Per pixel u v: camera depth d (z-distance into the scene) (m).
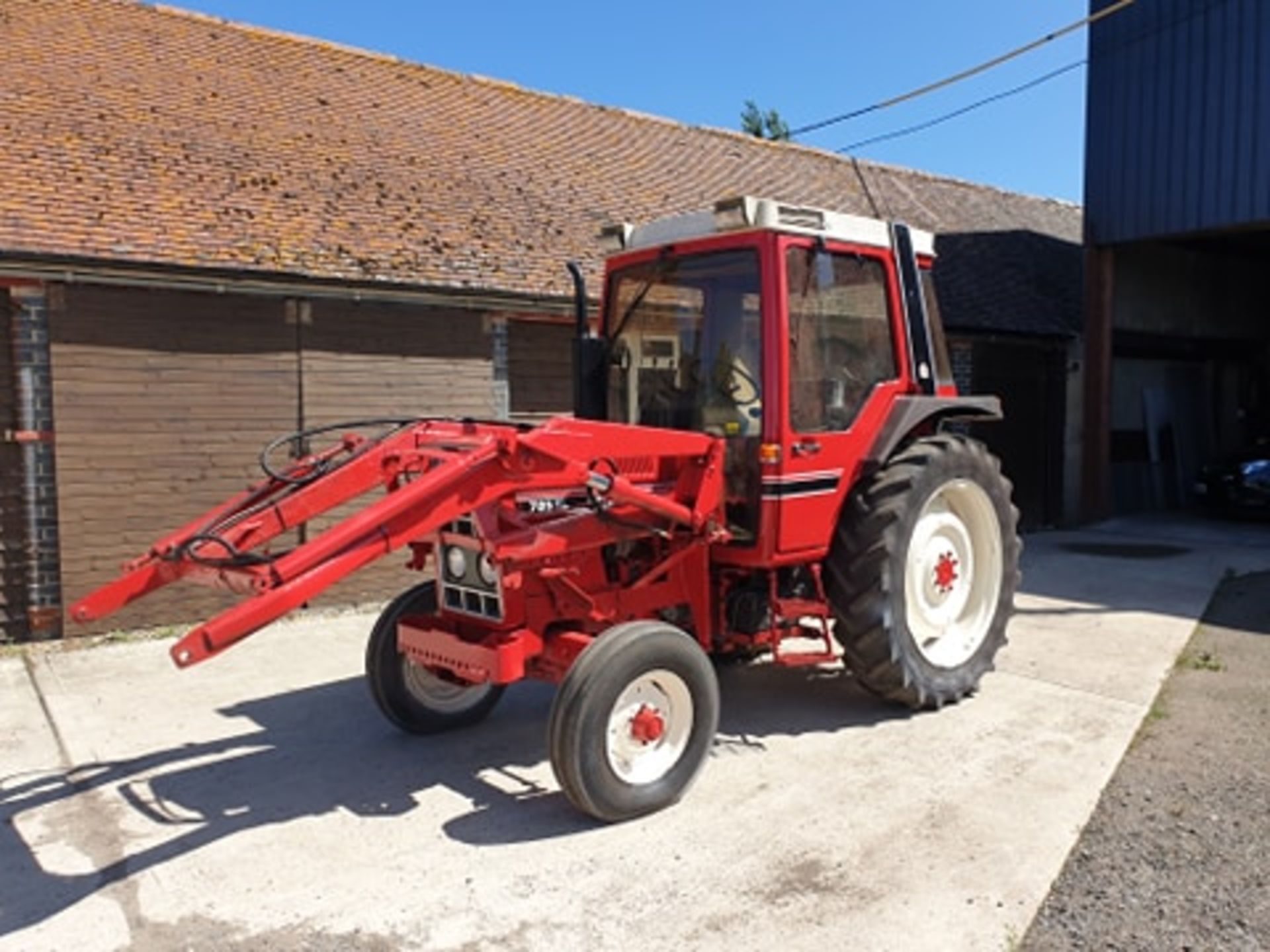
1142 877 3.40
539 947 3.03
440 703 4.96
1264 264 16.39
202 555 3.68
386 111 10.24
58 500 6.59
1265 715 5.11
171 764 4.54
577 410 5.15
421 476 3.84
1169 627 7.02
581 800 3.74
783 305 4.46
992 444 12.34
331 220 8.00
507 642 4.04
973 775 4.30
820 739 4.75
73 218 6.66
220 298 7.14
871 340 5.01
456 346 8.25
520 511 4.20
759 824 3.85
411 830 3.84
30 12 8.84
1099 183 12.40
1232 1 10.91
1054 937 3.04
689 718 4.06
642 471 4.38
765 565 4.55
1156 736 4.81
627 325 5.22
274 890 3.39
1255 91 10.78
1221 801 4.02
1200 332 15.11
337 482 3.91
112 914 3.24
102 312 6.69
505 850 3.66
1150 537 11.84
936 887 3.35
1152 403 14.80
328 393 7.63
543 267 8.73
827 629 4.99
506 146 10.70
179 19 9.93
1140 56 11.84
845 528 4.80
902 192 14.97
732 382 4.69
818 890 3.34
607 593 4.39
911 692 4.91
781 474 4.48
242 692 5.63
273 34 10.52
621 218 10.20
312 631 7.11
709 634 4.75
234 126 8.68
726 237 4.65
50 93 7.85
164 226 7.02
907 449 5.17
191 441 7.06
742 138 14.20
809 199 12.98
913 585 5.13
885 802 4.04
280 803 4.10
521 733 4.95
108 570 6.79
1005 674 5.84
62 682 5.77
